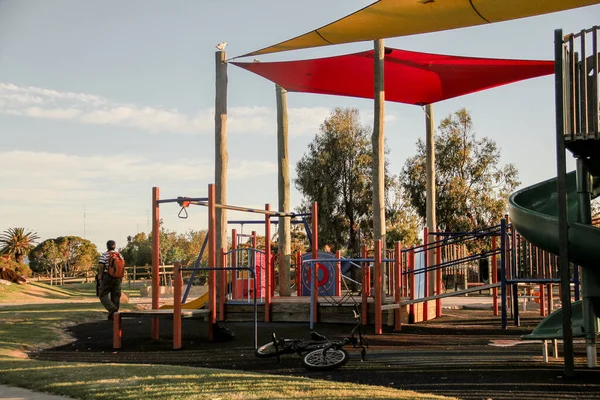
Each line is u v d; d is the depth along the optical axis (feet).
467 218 120.06
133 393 21.71
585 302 27.35
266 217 47.16
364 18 33.99
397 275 43.14
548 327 29.66
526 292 76.07
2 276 114.21
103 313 53.78
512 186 121.90
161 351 34.76
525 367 26.96
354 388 22.31
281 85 55.77
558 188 26.18
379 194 46.68
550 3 30.66
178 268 36.17
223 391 21.77
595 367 26.84
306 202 133.90
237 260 51.78
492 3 31.04
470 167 123.44
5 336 38.68
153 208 39.22
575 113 26.35
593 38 26.11
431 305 52.06
